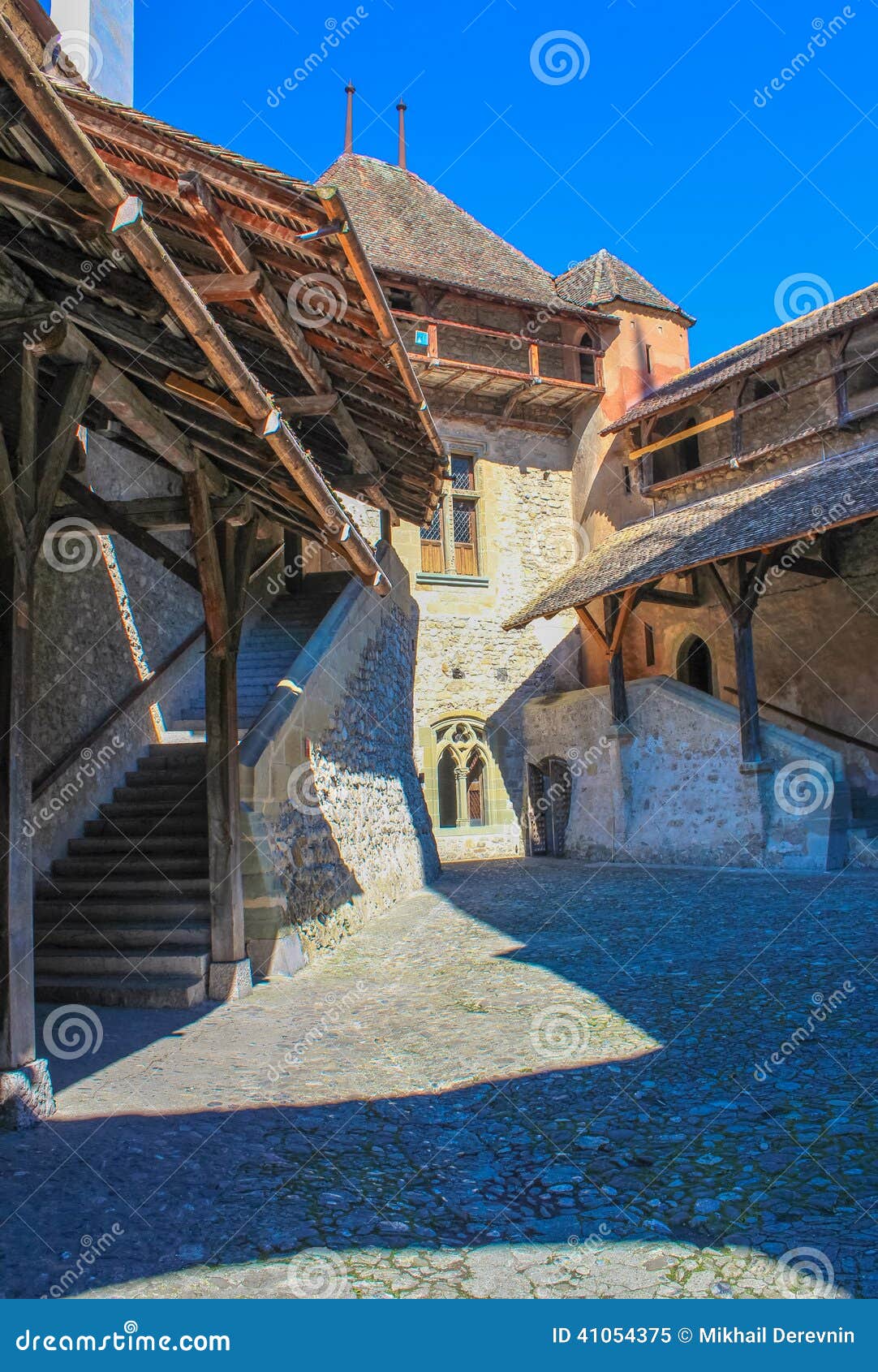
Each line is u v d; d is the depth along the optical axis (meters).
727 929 7.90
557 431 19.50
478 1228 2.84
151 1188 3.13
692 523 15.10
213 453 5.80
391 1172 3.26
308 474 4.93
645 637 18.16
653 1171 3.22
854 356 15.04
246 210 4.38
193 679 10.34
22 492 3.90
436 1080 4.29
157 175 4.22
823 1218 2.80
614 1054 4.58
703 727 13.56
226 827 6.20
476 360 18.48
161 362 4.33
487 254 18.81
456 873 14.53
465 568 18.50
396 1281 2.52
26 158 3.21
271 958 6.55
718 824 13.17
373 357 5.85
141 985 5.79
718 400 17.52
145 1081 4.29
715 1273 2.53
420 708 17.31
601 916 9.09
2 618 3.83
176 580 10.16
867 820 12.59
